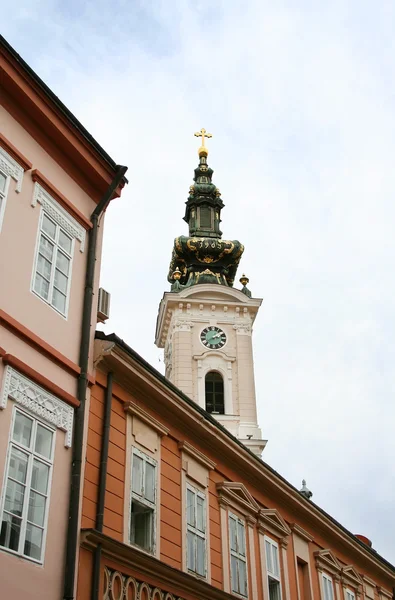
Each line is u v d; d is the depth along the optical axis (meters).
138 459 20.61
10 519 15.10
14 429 15.79
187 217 84.50
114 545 18.05
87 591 17.05
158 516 20.77
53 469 16.77
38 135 19.08
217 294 73.19
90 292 19.66
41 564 15.72
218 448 24.92
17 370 16.27
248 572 24.88
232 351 70.81
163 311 74.12
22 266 17.34
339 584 32.47
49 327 17.86
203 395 68.19
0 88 17.98
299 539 29.75
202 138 89.81
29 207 18.05
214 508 24.06
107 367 20.00
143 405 21.48
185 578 20.56
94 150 20.64
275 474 27.86
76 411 18.02
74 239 19.72
